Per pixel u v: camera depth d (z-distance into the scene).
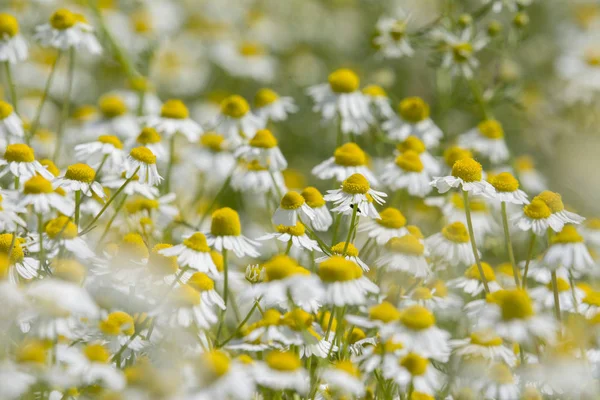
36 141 9.91
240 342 5.64
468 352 5.23
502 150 9.69
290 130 13.94
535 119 12.36
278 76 15.36
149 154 6.42
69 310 4.75
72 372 4.66
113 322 5.41
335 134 13.36
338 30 16.33
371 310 5.21
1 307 4.70
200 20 15.54
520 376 5.35
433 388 5.30
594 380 5.30
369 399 5.66
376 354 5.15
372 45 10.19
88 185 6.18
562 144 11.07
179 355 5.23
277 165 7.75
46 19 12.63
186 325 5.24
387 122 9.11
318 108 8.77
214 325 6.79
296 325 5.44
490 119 10.03
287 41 16.14
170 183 9.83
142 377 4.53
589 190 10.04
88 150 7.29
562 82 13.15
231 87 15.36
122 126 9.84
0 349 4.70
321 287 5.13
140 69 11.90
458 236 7.11
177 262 5.66
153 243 7.45
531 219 5.96
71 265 5.27
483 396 5.38
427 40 10.02
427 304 6.51
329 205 7.70
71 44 8.70
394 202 8.11
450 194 8.63
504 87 10.49
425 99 13.42
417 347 4.88
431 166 8.34
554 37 14.48
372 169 8.96
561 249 5.96
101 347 4.88
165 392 4.46
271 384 4.73
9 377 4.34
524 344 6.39
